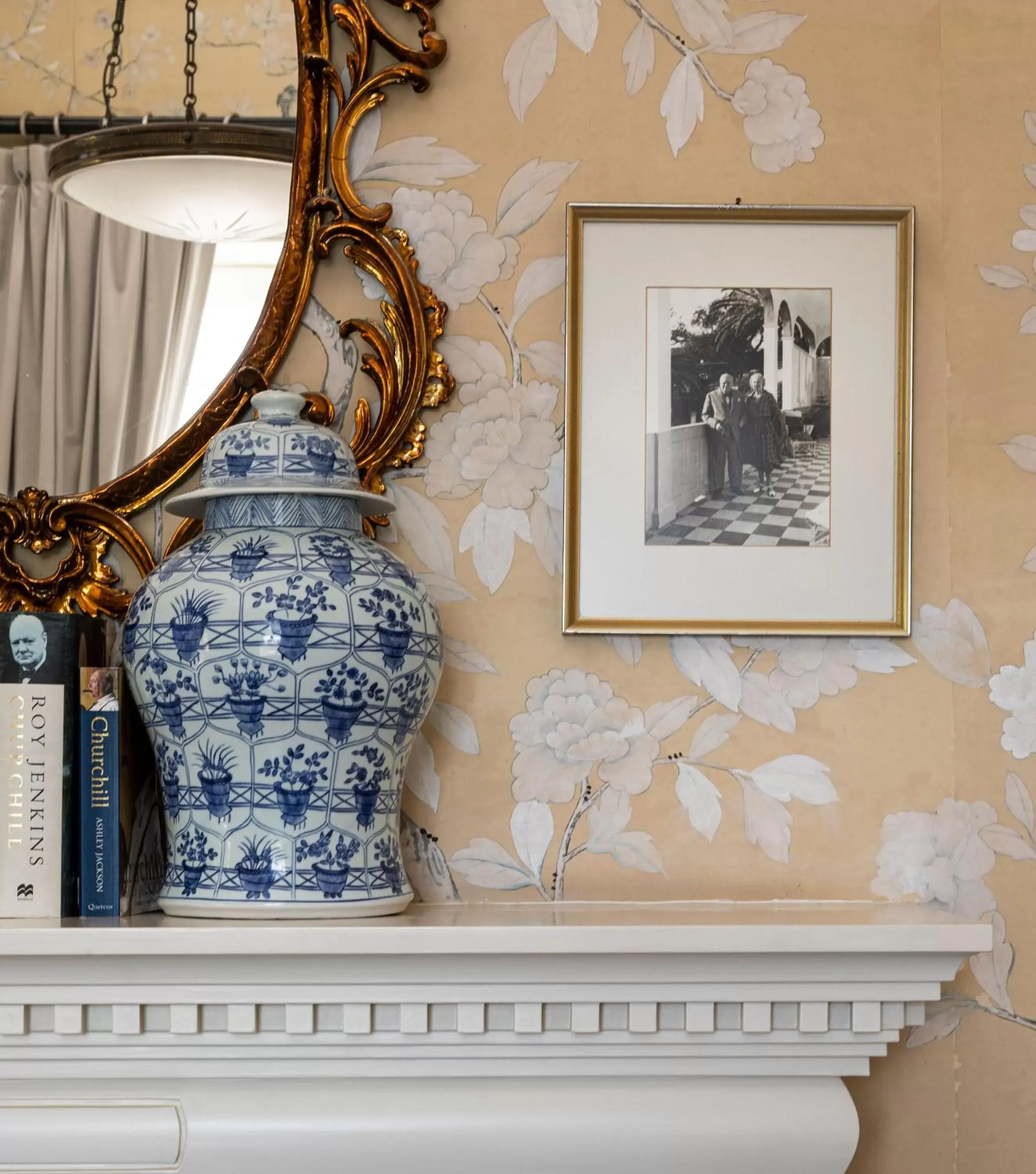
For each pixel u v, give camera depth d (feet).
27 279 3.29
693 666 3.32
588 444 3.32
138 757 3.10
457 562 3.32
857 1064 2.94
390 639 2.81
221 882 2.80
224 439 3.00
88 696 2.88
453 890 3.25
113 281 3.31
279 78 3.34
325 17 3.34
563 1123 2.86
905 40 3.40
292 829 2.81
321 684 2.75
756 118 3.39
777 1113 2.90
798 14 3.40
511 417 3.34
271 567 2.80
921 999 2.88
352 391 3.33
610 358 3.34
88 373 3.29
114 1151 2.81
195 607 2.77
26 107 3.32
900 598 3.31
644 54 3.39
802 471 3.34
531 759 3.29
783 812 3.30
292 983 2.75
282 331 3.30
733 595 3.31
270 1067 2.84
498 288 3.36
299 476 2.91
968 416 3.37
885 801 3.31
